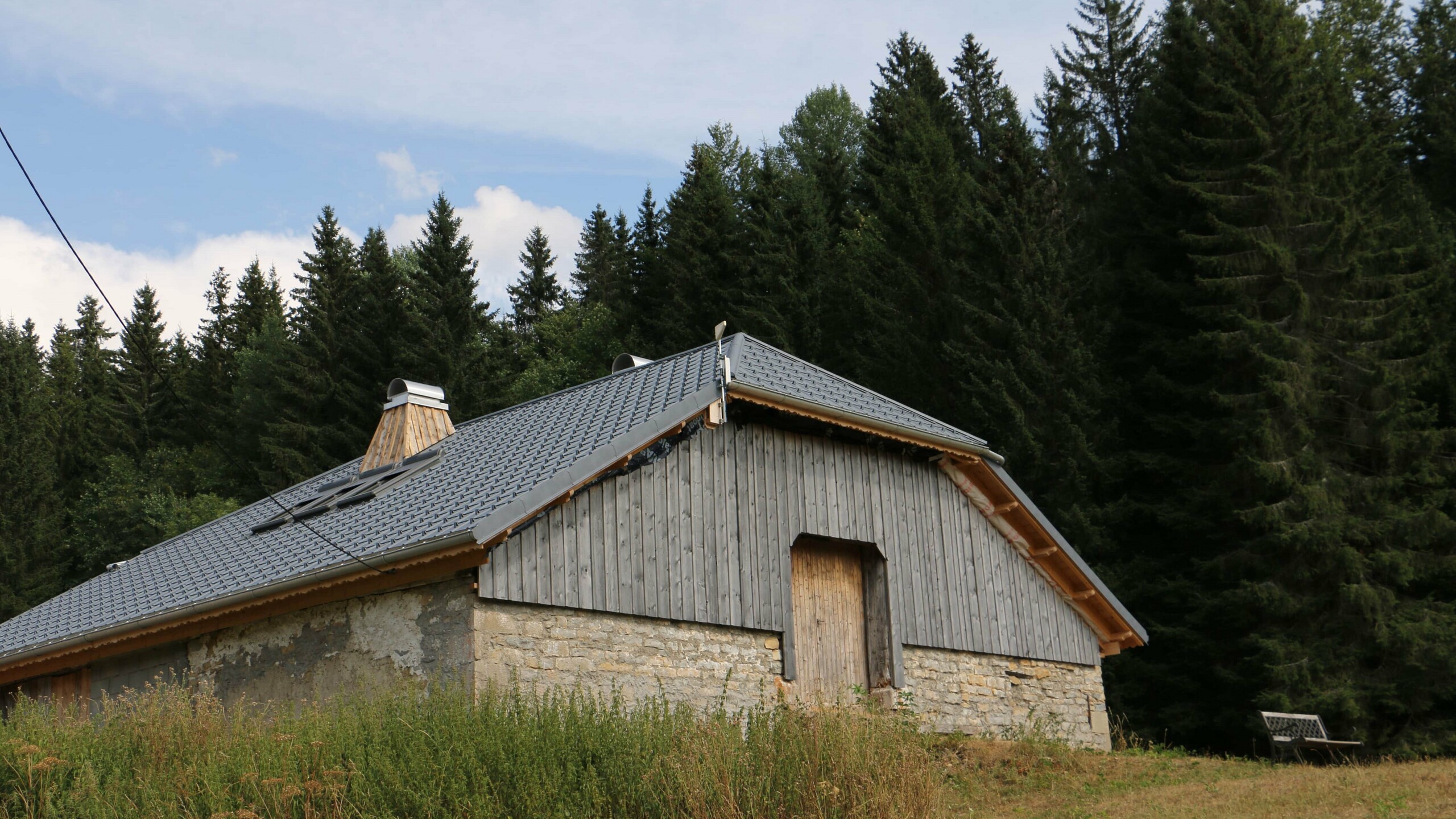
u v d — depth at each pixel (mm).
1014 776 13789
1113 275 28750
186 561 17234
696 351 16500
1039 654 17234
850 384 16984
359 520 14211
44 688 16422
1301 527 22578
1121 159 34281
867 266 33812
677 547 13445
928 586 16031
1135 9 42750
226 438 45938
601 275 61094
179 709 10172
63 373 56625
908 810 8828
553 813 8508
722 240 38656
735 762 9039
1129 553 25734
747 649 13852
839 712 9828
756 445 14641
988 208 30141
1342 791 12078
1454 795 11359
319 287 45375
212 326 61062
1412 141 33906
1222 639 23906
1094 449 26344
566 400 16891
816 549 15391
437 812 8383
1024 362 26844
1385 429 24219
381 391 40719
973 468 16781
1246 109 26766
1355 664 22375
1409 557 22922
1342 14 37031
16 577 39250
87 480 46125
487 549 11641
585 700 10539
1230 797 12195
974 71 48844
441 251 44562
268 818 8414
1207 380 25859
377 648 12438
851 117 56469
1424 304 26047
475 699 10891
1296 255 25672
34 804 8758
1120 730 20891
